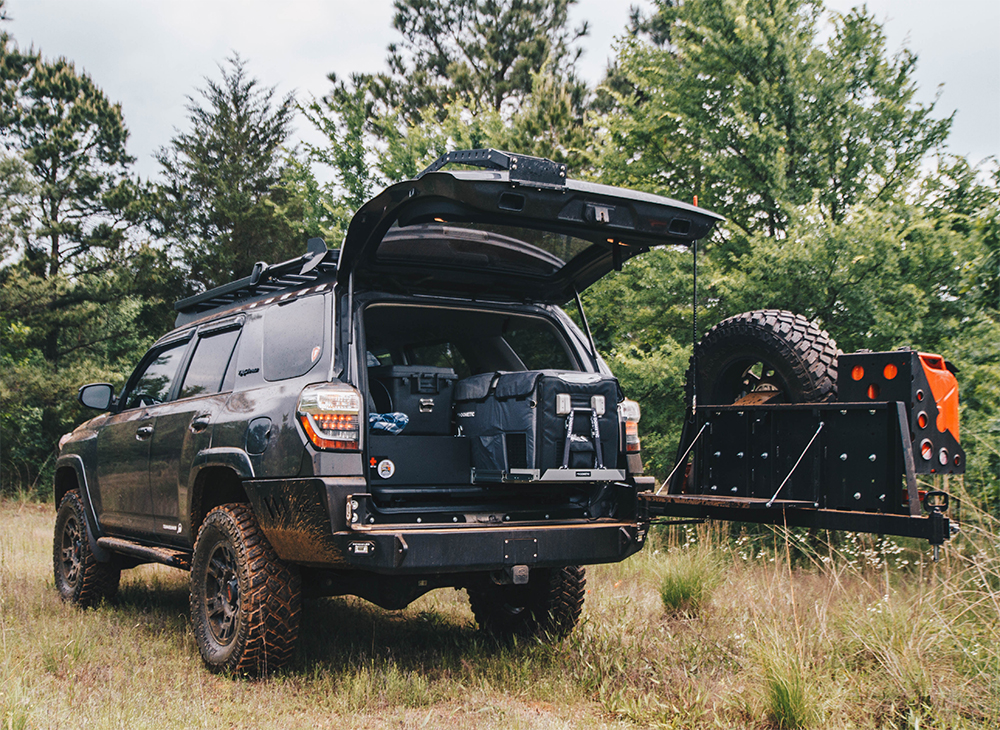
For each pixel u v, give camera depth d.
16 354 18.64
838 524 4.06
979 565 4.22
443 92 23.28
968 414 7.01
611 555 4.11
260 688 3.78
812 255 8.38
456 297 4.49
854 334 8.54
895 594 4.58
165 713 3.31
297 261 4.38
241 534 3.97
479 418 4.11
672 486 4.96
